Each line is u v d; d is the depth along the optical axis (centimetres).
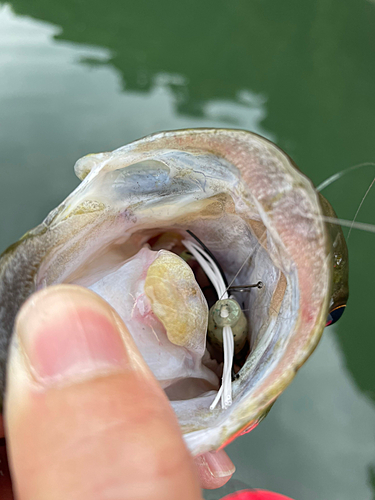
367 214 19
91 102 22
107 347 5
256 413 6
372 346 18
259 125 22
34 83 22
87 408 5
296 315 6
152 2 25
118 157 7
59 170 20
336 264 8
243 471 16
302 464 16
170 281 7
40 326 5
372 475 16
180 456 5
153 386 5
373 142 22
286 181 6
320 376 17
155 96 22
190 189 8
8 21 23
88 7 24
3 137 20
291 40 25
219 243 9
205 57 24
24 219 19
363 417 17
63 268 8
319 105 22
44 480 5
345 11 27
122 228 9
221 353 8
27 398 5
